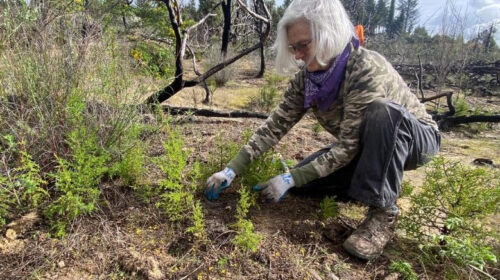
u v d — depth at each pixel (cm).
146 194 196
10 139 167
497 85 1004
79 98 202
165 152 252
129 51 293
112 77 225
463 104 568
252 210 203
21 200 181
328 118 196
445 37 959
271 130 207
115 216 186
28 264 152
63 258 157
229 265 160
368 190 170
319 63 168
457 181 186
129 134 225
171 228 180
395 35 1686
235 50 954
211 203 203
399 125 165
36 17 205
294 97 204
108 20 256
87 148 186
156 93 282
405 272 161
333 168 179
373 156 167
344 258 174
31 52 202
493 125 549
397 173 170
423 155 182
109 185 213
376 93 170
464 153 388
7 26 197
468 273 164
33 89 196
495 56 1351
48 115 195
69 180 166
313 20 160
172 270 155
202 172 213
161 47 488
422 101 563
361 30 200
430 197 189
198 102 574
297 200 221
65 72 207
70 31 220
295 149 325
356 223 205
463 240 167
